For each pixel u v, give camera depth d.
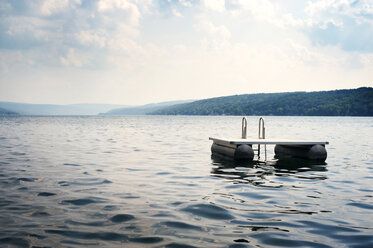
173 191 8.17
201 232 5.33
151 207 6.72
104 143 22.48
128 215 6.18
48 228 5.45
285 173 11.05
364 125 66.00
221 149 15.40
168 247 4.72
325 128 50.75
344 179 10.02
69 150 17.66
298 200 7.40
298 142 14.31
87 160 13.72
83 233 5.24
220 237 5.12
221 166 12.48
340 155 16.16
